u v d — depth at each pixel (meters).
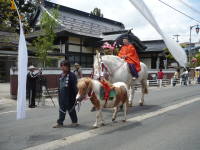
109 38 28.05
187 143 6.52
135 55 11.17
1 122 8.97
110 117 9.51
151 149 6.07
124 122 8.70
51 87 17.22
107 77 9.84
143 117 9.54
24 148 6.06
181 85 28.38
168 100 14.38
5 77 26.31
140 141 6.65
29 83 12.20
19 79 6.60
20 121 9.02
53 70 17.34
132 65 10.70
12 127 8.12
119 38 27.66
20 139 6.77
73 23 30.33
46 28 22.64
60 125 8.01
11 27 16.33
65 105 7.87
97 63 9.26
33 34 27.19
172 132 7.53
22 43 6.73
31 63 26.14
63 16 29.95
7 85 23.23
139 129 7.84
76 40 27.47
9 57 26.36
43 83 13.38
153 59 37.19
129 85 10.98
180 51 7.30
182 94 17.56
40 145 6.27
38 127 8.05
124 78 10.36
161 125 8.37
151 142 6.58
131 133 7.39
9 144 6.36
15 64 26.62
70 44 26.94
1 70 26.06
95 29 32.41
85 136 7.05
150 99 14.87
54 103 13.68
